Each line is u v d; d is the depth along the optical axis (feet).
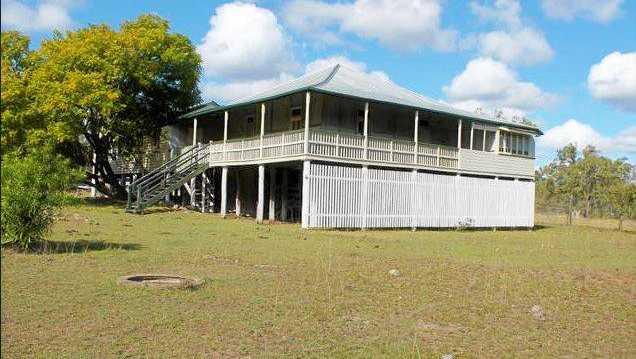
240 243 53.21
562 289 35.96
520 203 103.35
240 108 96.78
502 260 48.70
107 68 99.66
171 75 110.93
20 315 24.72
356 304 29.48
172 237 56.13
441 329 25.99
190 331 23.53
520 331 26.37
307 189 73.15
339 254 47.37
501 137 101.50
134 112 112.78
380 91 93.09
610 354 23.70
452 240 68.03
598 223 145.48
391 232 76.33
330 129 82.17
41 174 41.75
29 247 43.09
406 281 36.01
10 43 98.89
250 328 24.31
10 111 89.15
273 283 33.53
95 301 27.37
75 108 96.99
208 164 96.32
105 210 89.45
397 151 84.02
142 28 105.70
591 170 146.41
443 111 90.58
